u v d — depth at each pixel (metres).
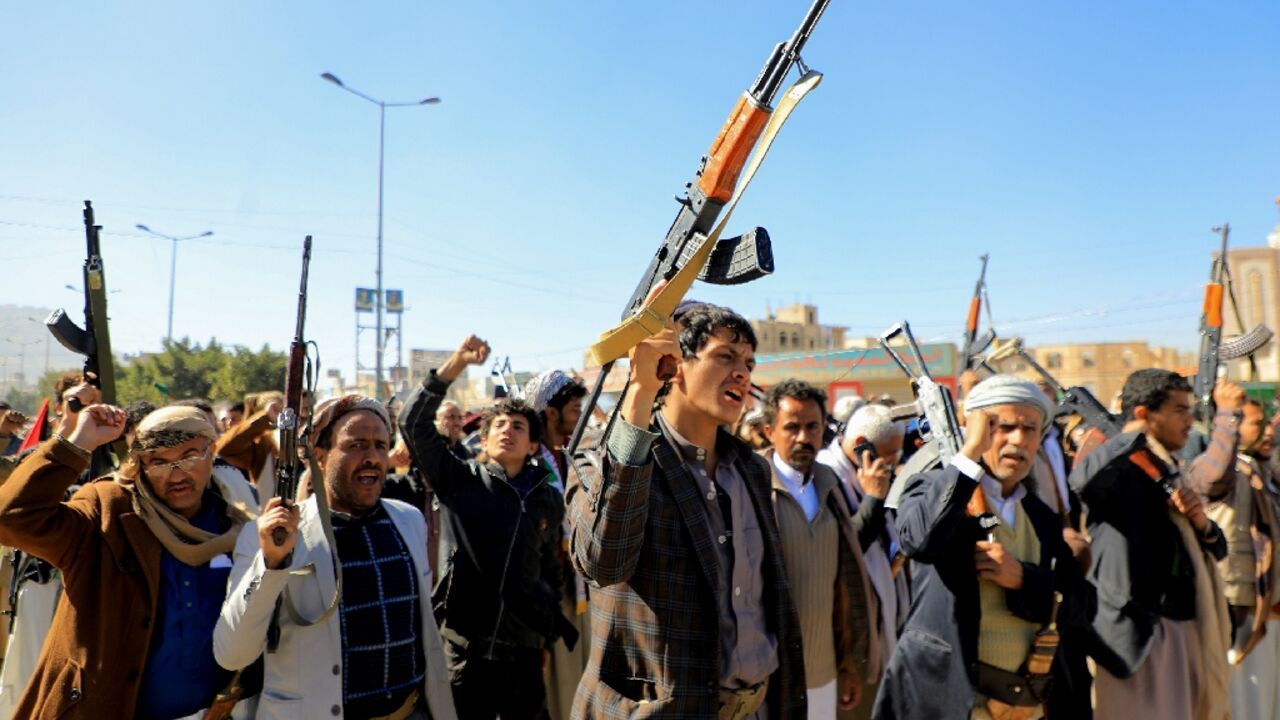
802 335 77.50
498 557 4.29
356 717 3.06
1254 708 5.29
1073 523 4.28
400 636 3.21
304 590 3.04
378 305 27.36
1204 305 5.85
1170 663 4.21
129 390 32.72
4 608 5.16
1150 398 4.52
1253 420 5.93
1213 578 4.41
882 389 23.23
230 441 5.20
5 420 7.35
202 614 3.10
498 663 4.30
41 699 2.90
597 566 2.39
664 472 2.64
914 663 3.38
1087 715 3.84
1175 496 4.23
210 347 34.38
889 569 4.49
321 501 2.97
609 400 6.25
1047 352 50.03
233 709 3.16
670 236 2.41
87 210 3.98
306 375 2.94
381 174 27.31
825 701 3.50
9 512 2.81
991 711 3.34
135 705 2.93
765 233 2.31
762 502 2.89
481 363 4.36
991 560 3.24
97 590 2.96
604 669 2.61
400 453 6.32
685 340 2.69
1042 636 3.30
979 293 8.83
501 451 4.52
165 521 3.10
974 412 3.34
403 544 3.38
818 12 2.05
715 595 2.55
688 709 2.47
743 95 2.17
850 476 4.98
